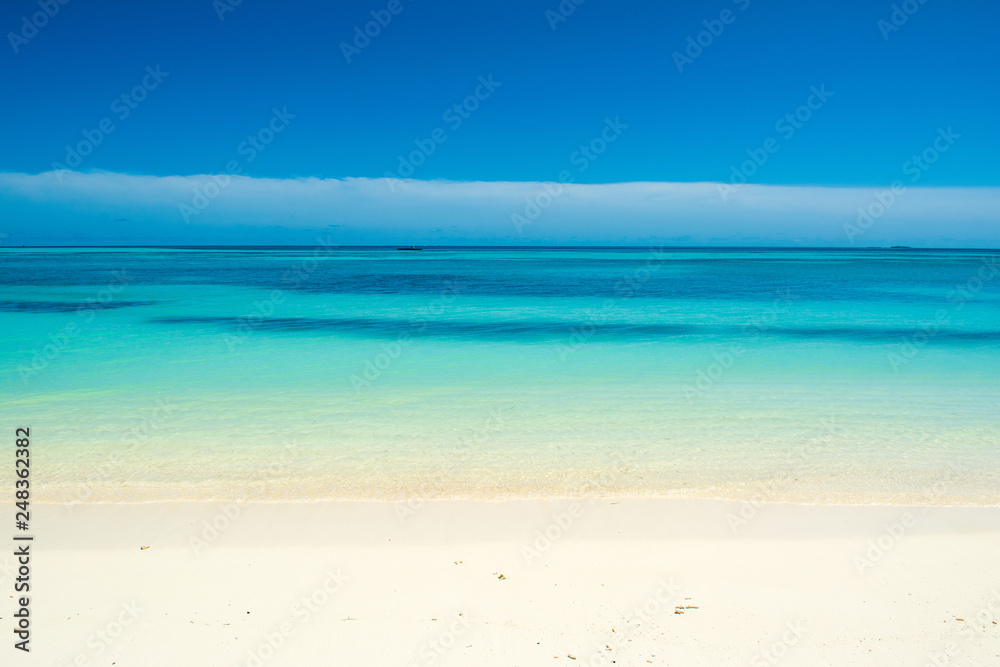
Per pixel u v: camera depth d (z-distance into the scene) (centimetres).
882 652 445
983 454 865
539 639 458
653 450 887
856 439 934
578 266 8525
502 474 794
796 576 543
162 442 919
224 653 439
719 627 472
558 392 1239
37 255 13150
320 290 3881
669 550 589
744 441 927
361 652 442
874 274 6097
